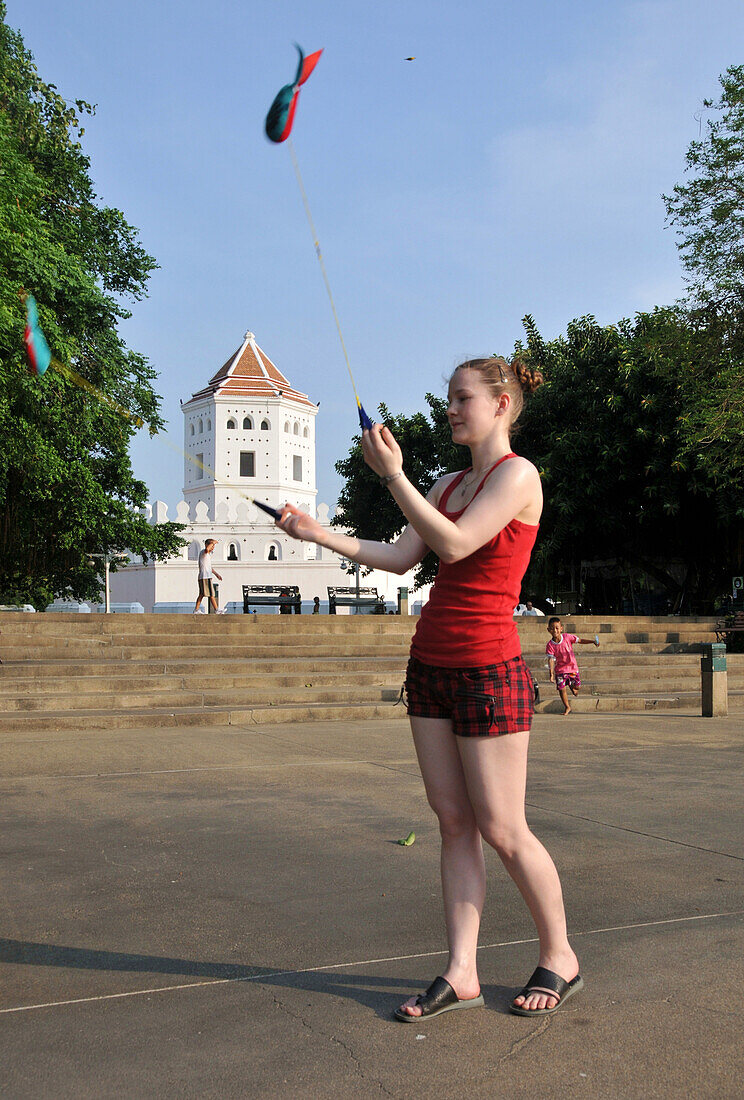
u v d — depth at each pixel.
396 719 10.66
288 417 83.38
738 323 20.89
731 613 20.27
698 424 22.59
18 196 18.03
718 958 3.21
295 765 7.35
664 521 28.23
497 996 2.88
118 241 27.05
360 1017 2.74
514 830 2.74
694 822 5.39
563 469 27.19
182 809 5.71
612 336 27.80
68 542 26.94
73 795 6.13
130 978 3.07
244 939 3.44
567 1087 2.31
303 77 2.26
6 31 22.38
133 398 26.58
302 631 17.69
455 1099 2.25
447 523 2.52
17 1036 2.63
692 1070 2.39
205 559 22.52
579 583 32.25
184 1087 2.32
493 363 2.79
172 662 13.29
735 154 19.55
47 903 3.88
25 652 14.21
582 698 12.15
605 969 3.10
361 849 4.77
